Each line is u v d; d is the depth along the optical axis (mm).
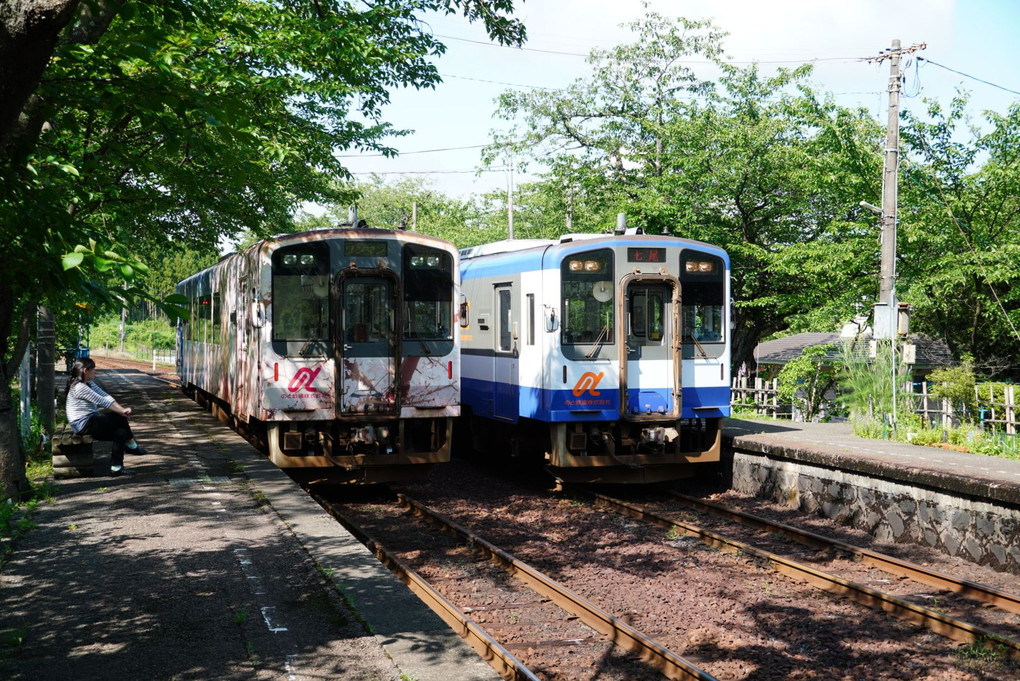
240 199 17109
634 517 11625
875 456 11055
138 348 69812
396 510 11953
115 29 4500
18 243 4090
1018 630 7289
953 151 22172
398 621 5672
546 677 6250
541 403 12445
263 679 4738
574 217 32000
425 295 12289
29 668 4867
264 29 12258
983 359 25688
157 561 6973
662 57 27609
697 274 13008
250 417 12453
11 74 3607
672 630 7266
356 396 11914
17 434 9352
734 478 13570
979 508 9305
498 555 9266
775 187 25438
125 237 17375
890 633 7238
